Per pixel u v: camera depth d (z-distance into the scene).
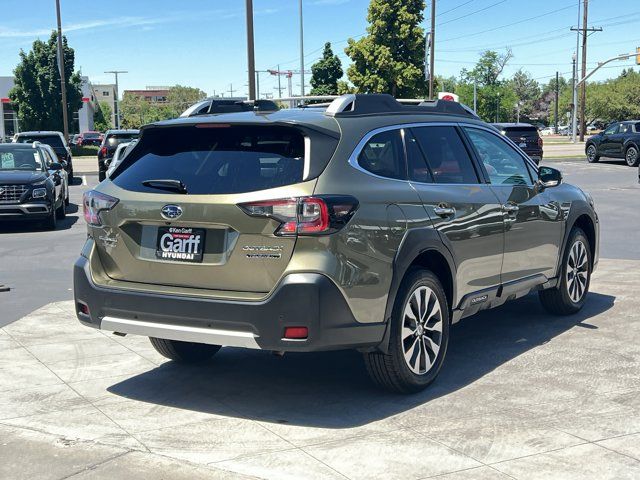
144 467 3.90
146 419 4.64
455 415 4.59
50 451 4.12
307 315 4.24
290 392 5.09
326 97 5.97
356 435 4.30
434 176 5.24
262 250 4.33
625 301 7.49
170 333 4.54
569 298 6.86
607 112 117.12
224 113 5.22
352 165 4.61
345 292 4.35
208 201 4.44
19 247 12.10
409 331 4.85
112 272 4.90
